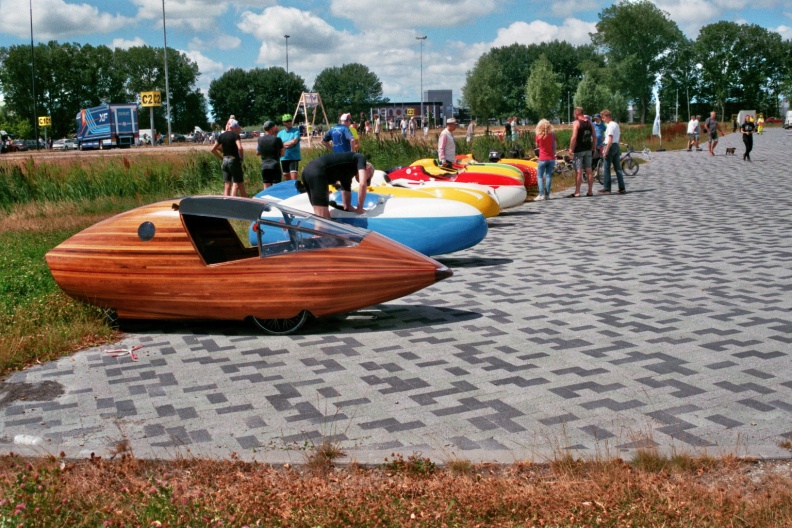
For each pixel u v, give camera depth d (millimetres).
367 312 7387
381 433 4492
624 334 6332
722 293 7609
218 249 7078
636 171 22812
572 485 3592
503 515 3350
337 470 3980
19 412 5066
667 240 10891
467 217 9125
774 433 4281
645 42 111500
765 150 35062
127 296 6832
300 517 3283
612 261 9484
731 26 124438
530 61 143875
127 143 66562
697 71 126750
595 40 115938
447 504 3418
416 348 6172
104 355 6289
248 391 5316
